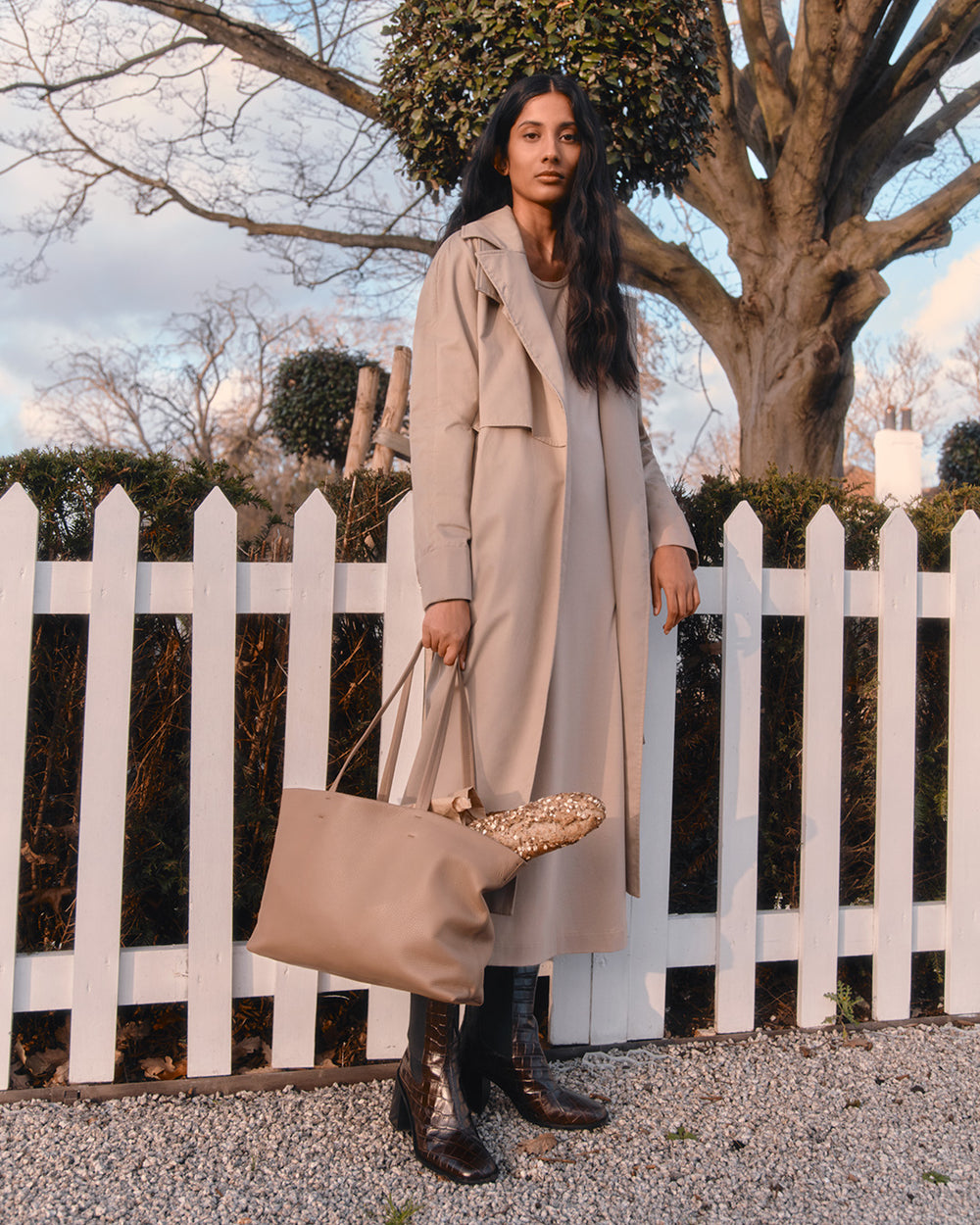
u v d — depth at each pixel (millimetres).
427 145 3859
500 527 1743
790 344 7746
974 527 2451
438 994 1463
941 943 2441
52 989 1974
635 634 1897
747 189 7789
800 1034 2305
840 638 2338
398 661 2096
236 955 2033
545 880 1780
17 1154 1718
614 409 1938
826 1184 1690
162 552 2121
